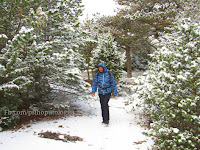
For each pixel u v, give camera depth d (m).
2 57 3.23
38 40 4.10
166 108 2.66
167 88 2.87
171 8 10.77
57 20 4.76
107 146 2.97
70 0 5.64
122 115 4.94
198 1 10.38
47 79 4.12
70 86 4.53
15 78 3.49
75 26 5.29
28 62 3.61
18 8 3.87
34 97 4.24
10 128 3.59
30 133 3.31
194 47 2.73
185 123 2.61
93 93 4.34
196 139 2.42
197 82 2.48
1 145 2.71
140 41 13.30
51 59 3.87
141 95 4.14
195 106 2.48
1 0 3.65
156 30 12.49
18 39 3.12
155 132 2.84
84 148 2.82
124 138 3.33
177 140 2.44
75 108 5.53
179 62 2.72
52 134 3.23
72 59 4.06
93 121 4.34
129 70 15.24
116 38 13.09
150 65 4.42
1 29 3.80
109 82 4.25
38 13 3.83
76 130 3.63
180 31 3.09
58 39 4.94
